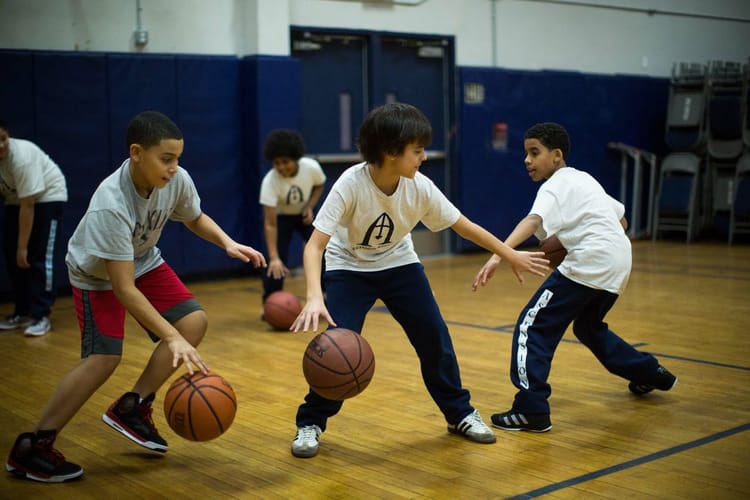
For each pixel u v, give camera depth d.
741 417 3.48
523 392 3.32
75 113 7.33
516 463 2.96
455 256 9.89
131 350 5.13
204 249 8.05
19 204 5.66
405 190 2.98
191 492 2.75
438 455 3.07
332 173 9.05
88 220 2.72
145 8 7.75
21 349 5.17
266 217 5.83
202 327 3.08
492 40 10.02
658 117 11.52
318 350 2.81
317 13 8.66
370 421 3.54
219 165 8.18
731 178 10.55
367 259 3.12
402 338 5.32
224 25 8.21
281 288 6.00
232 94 8.20
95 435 3.40
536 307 3.38
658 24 11.65
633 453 3.05
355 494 2.70
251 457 3.10
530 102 10.23
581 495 2.64
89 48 7.48
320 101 8.88
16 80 7.02
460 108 9.72
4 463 3.07
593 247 3.33
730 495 2.62
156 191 2.86
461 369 4.43
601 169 10.95
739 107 10.32
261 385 4.21
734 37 12.66
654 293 6.84
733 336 5.14
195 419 2.68
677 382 4.07
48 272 5.66
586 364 4.46
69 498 2.71
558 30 10.60
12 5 7.07
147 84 7.69
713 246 10.32
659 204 10.91
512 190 10.21
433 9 9.48
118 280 2.71
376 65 9.08
